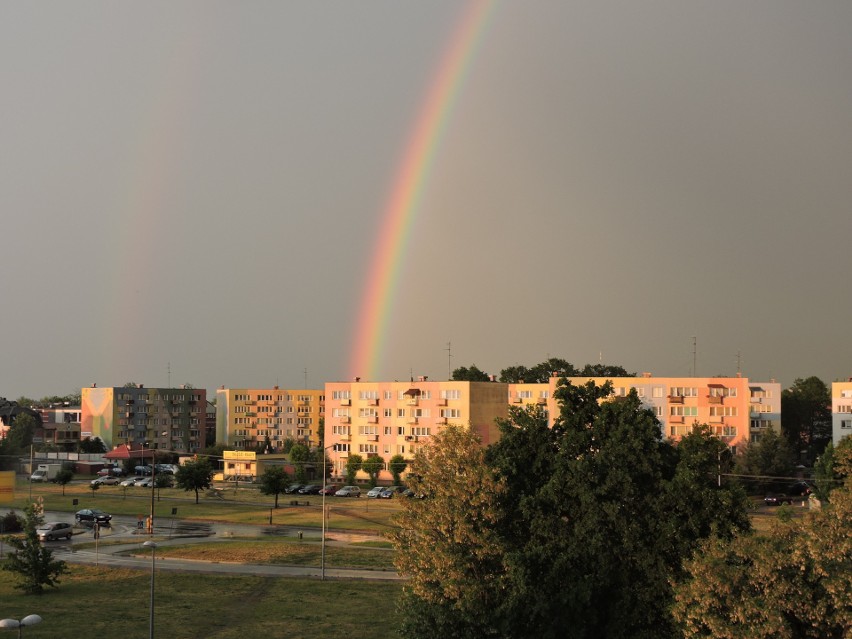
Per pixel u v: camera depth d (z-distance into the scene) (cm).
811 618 3512
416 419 16738
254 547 8875
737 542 3759
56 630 5506
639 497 4412
